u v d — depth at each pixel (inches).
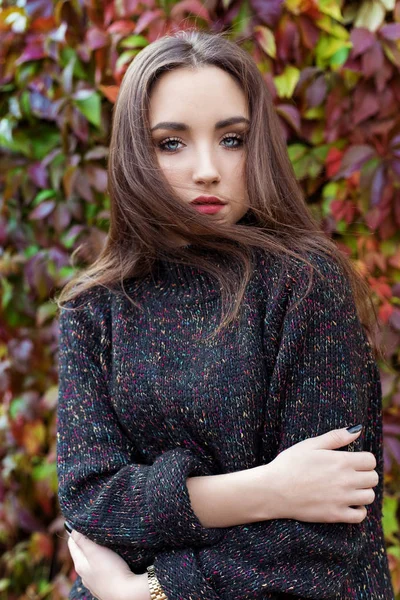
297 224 51.7
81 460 48.3
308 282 45.4
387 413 74.2
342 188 73.9
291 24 71.5
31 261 79.8
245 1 72.0
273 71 72.7
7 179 80.4
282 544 41.8
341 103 72.5
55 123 81.0
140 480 45.1
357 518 42.6
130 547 45.3
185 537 43.0
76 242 79.8
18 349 81.5
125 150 50.1
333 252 48.6
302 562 42.0
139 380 47.9
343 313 45.7
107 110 78.0
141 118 48.9
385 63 71.2
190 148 48.3
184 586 41.9
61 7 76.6
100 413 49.6
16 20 78.9
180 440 46.7
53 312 80.4
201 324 48.0
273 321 46.0
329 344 44.6
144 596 43.4
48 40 76.5
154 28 72.3
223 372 45.6
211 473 46.6
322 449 42.9
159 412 47.1
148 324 49.6
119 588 44.3
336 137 72.8
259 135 49.8
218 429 45.3
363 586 46.2
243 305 46.9
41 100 78.2
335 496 42.2
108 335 51.3
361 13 71.6
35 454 82.3
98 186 77.4
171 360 47.6
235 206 49.2
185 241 50.3
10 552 83.6
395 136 71.9
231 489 43.0
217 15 73.0
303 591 41.4
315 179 74.9
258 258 48.6
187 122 47.6
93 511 45.6
